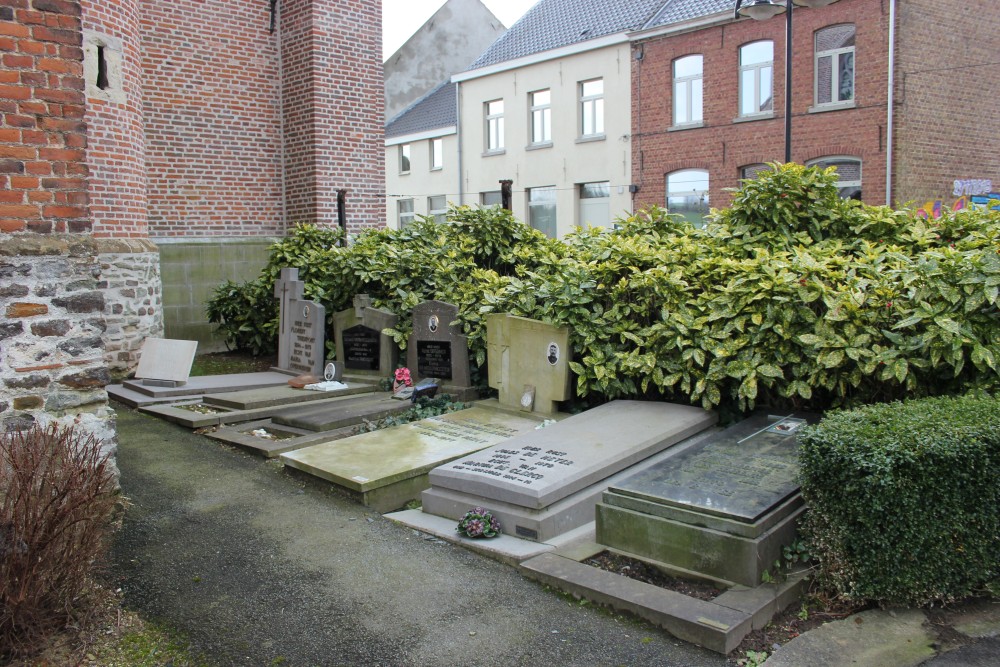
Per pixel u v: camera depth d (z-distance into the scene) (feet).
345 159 47.96
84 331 17.13
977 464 13.42
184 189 46.03
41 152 16.56
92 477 13.34
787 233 24.57
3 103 16.08
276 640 13.07
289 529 17.92
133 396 30.76
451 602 14.34
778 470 16.38
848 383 19.77
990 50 69.56
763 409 21.50
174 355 31.86
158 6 44.34
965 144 68.59
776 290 20.27
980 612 13.71
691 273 23.49
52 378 16.74
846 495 13.29
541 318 25.31
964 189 68.49
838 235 25.03
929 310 18.07
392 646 12.85
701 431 21.16
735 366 20.51
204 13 45.83
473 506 17.90
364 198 48.96
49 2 16.55
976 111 69.21
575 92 87.04
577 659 12.48
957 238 23.65
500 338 26.13
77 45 16.92
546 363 24.64
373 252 35.22
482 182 100.07
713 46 73.72
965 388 17.95
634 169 81.76
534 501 16.76
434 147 109.81
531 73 91.76
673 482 16.08
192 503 19.62
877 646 12.61
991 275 17.60
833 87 67.00
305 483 21.13
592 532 17.21
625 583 14.38
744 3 71.00
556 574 14.89
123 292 35.78
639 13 82.48
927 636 12.88
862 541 13.28
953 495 13.21
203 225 46.83
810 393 19.62
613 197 84.28
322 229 42.80
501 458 19.08
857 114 65.05
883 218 24.23
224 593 14.71
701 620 12.88
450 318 28.78
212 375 35.01
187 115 45.78
